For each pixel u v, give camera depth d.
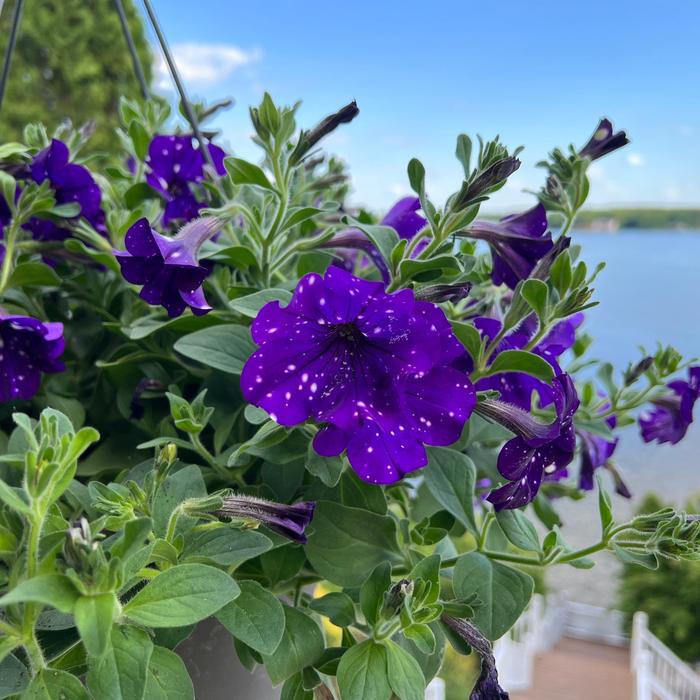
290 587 0.26
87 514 0.23
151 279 0.24
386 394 0.20
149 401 0.30
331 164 0.41
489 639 0.22
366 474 0.20
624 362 0.39
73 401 0.29
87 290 0.33
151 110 0.37
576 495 0.36
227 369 0.25
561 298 0.24
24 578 0.16
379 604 0.22
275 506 0.21
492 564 0.24
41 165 0.31
